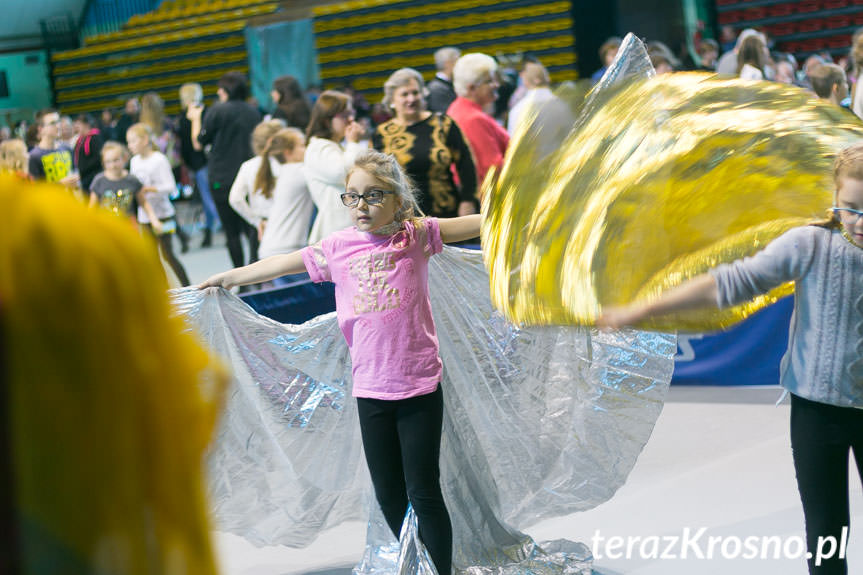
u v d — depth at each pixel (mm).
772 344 5789
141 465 836
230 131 9070
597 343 3467
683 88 2979
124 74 21625
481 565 3525
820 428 2566
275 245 6742
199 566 862
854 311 2457
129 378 821
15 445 800
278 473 3631
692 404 5672
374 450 3201
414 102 5566
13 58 23359
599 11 15914
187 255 13234
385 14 18000
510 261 2941
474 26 17109
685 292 2514
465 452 3514
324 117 6352
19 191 814
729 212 2865
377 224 3156
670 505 4211
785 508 4055
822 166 2916
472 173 5648
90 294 798
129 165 9461
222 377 891
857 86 6363
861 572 3367
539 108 3020
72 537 813
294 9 19281
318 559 3949
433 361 3180
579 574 3527
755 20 16750
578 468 3561
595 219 2803
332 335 3547
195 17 20859
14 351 792
